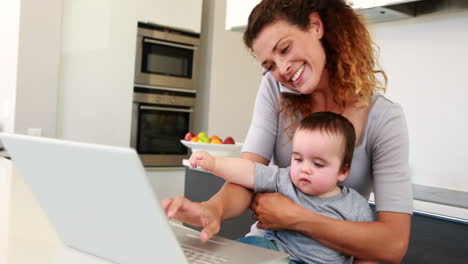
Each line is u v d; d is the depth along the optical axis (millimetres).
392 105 1238
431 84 2600
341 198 1152
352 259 1180
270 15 1167
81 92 3602
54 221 814
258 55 1237
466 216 1623
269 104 1380
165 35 3973
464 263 1624
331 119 1145
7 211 1083
